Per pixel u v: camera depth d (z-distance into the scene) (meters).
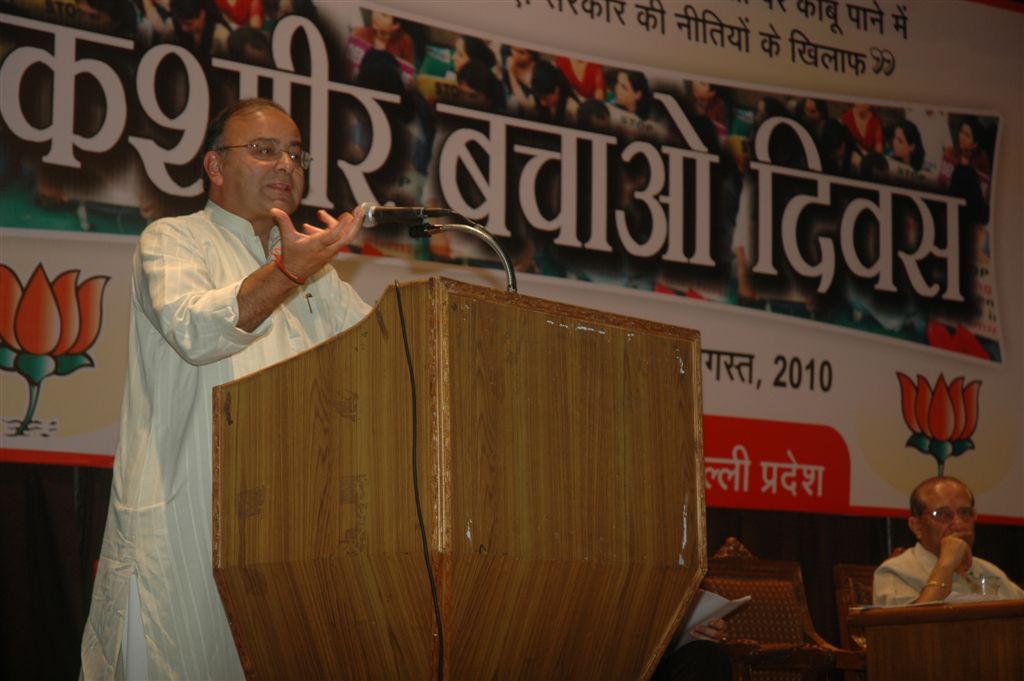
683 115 5.92
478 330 1.86
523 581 1.89
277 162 2.74
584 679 2.10
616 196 5.68
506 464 1.86
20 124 4.43
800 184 6.13
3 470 4.33
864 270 6.19
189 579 2.32
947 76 6.61
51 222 4.43
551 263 5.46
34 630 4.29
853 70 6.39
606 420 2.04
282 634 2.10
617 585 2.04
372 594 1.89
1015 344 6.48
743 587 5.09
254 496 2.10
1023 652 3.13
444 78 5.35
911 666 3.37
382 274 5.01
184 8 4.80
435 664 1.81
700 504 2.19
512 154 5.45
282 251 2.10
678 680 3.30
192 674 2.30
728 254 5.89
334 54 5.11
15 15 4.48
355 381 1.94
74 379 4.38
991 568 4.84
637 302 5.64
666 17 5.96
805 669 4.62
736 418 5.73
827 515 5.98
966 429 6.25
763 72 6.16
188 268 2.41
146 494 2.38
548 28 5.64
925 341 6.25
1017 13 6.86
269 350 2.54
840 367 6.03
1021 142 6.72
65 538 4.36
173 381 2.45
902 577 4.75
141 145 4.62
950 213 6.46
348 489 1.92
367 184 5.10
